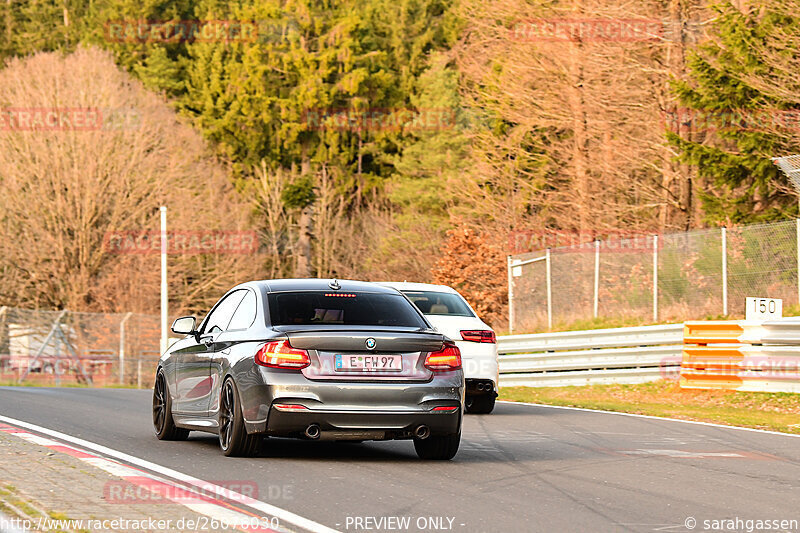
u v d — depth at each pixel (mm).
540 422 34750
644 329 49344
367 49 169625
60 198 127188
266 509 17562
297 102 162875
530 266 70875
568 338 52375
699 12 84438
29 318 105938
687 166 83562
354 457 24406
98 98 131250
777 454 26250
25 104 130250
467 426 33250
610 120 92375
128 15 177875
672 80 69750
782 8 68250
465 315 38781
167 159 138500
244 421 22953
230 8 179125
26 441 25188
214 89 168375
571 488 20375
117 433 29312
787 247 54938
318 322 23719
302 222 155000
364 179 162125
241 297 25688
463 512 17703
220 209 144875
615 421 35156
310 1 167875
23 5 192375
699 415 37312
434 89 139750
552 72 96688
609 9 89750
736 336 45094
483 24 105000
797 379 42469
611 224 92688
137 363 109938
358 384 22547
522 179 105188
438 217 133000
